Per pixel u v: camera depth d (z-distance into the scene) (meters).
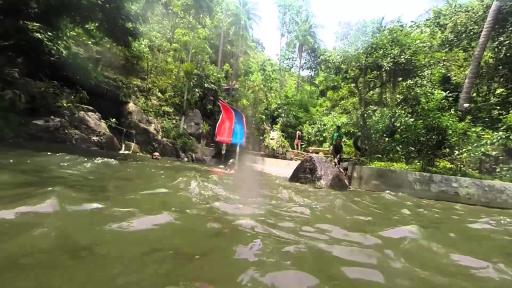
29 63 11.77
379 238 2.69
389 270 1.99
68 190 3.10
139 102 18.17
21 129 9.38
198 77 24.64
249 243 2.19
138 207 2.80
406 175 7.02
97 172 4.79
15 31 10.41
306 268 1.87
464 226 3.71
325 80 10.77
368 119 9.94
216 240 2.19
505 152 8.00
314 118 29.42
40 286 1.38
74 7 10.28
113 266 1.64
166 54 23.55
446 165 8.38
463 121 9.82
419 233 2.98
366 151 9.84
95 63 15.86
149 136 16.38
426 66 9.57
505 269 2.23
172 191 3.71
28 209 2.35
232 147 18.00
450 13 14.68
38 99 10.70
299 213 3.44
